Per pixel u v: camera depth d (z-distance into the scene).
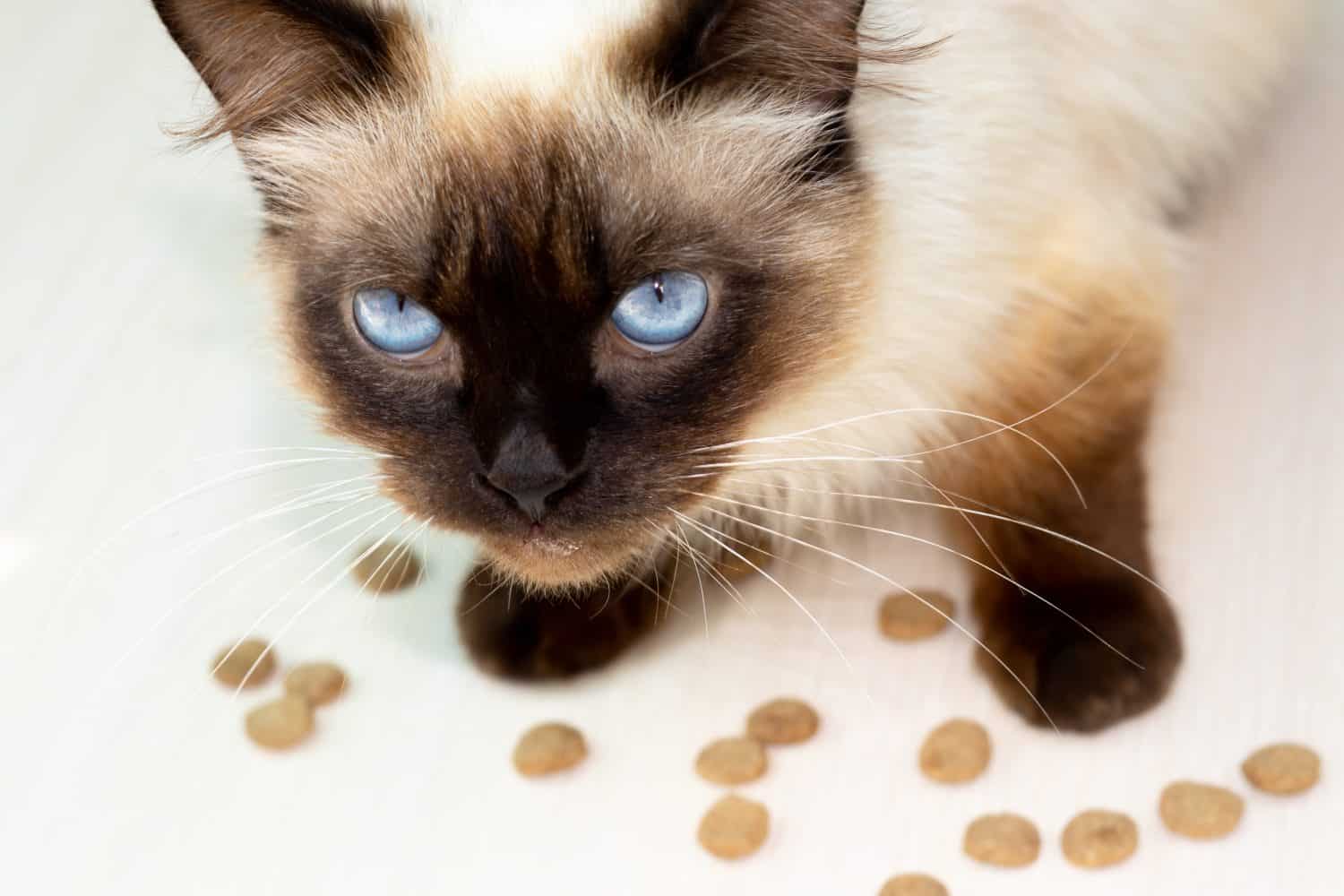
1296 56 0.71
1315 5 0.72
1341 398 0.67
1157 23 0.64
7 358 0.71
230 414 0.70
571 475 0.57
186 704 0.64
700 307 0.57
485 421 0.56
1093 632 0.62
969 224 0.60
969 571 0.64
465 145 0.57
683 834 0.61
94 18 0.81
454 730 0.63
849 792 0.61
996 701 0.62
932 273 0.60
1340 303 0.69
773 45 0.57
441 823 0.61
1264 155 0.72
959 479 0.63
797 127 0.58
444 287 0.56
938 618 0.63
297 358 0.59
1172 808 0.59
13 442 0.69
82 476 0.68
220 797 0.62
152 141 0.77
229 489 0.68
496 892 0.60
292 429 0.69
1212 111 0.67
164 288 0.73
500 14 0.58
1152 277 0.63
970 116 0.59
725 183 0.57
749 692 0.63
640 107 0.57
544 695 0.63
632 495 0.58
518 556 0.58
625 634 0.64
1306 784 0.60
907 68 0.59
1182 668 0.62
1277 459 0.66
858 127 0.59
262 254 0.60
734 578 0.65
